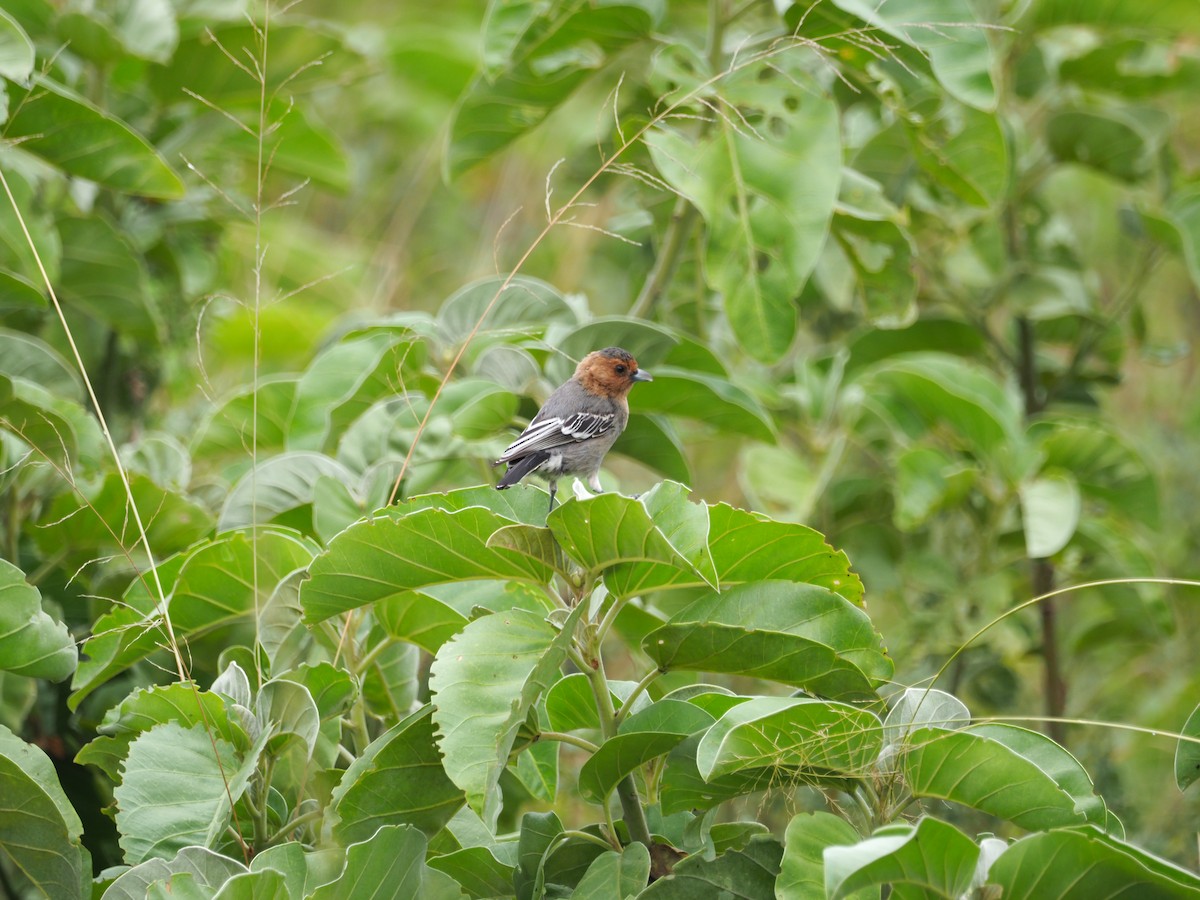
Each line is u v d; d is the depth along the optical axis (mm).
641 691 6609
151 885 5699
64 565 9516
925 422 13156
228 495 9852
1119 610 13258
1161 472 17219
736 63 10125
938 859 5227
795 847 5828
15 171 9992
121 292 11531
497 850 7172
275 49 12539
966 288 14828
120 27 12266
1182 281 20484
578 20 10508
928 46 9539
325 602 6734
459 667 6219
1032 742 6492
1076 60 14133
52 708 9375
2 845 6570
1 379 8500
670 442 10906
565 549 6223
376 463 9602
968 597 12844
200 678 9086
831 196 9820
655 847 6754
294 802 7219
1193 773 6617
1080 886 5418
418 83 22422
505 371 10109
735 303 10031
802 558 6867
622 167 9031
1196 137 21234
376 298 17625
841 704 5941
